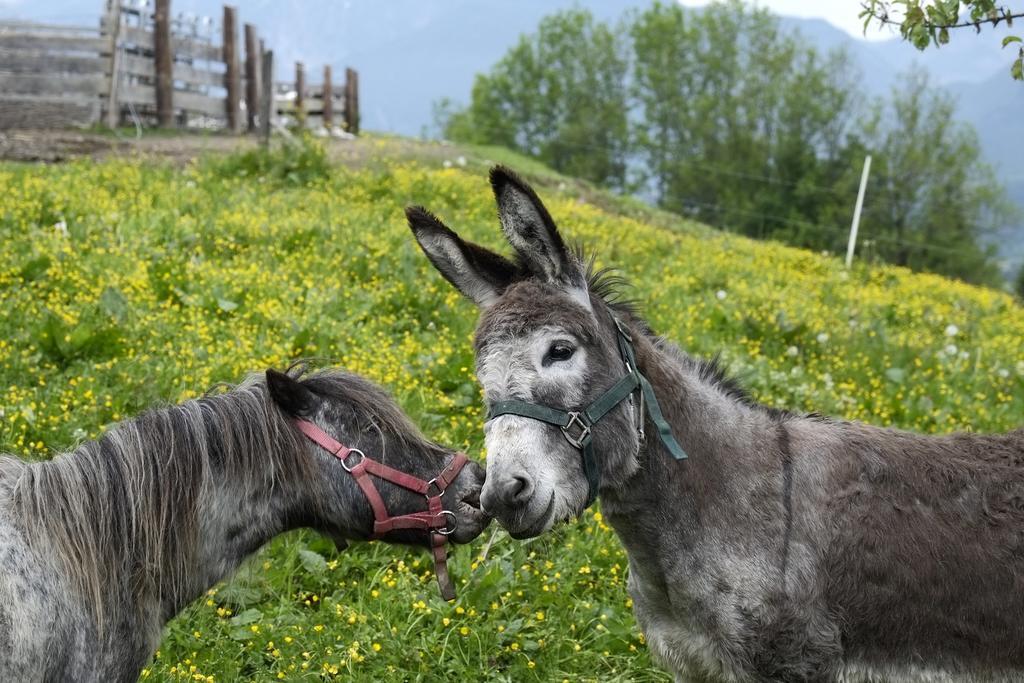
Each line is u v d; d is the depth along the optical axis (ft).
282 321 26.22
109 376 22.38
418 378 23.82
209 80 70.08
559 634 16.55
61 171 43.29
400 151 63.57
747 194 200.95
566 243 13.10
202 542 12.59
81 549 11.85
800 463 12.59
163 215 34.81
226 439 12.60
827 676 12.25
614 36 222.89
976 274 176.86
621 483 12.05
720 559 12.17
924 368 31.96
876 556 12.12
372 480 12.78
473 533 13.12
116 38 64.08
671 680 15.90
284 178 47.29
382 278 31.53
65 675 11.57
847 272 53.47
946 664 12.34
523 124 226.58
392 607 16.88
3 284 27.09
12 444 18.98
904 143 184.75
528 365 11.19
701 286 39.63
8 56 63.31
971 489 12.58
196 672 15.28
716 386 13.38
